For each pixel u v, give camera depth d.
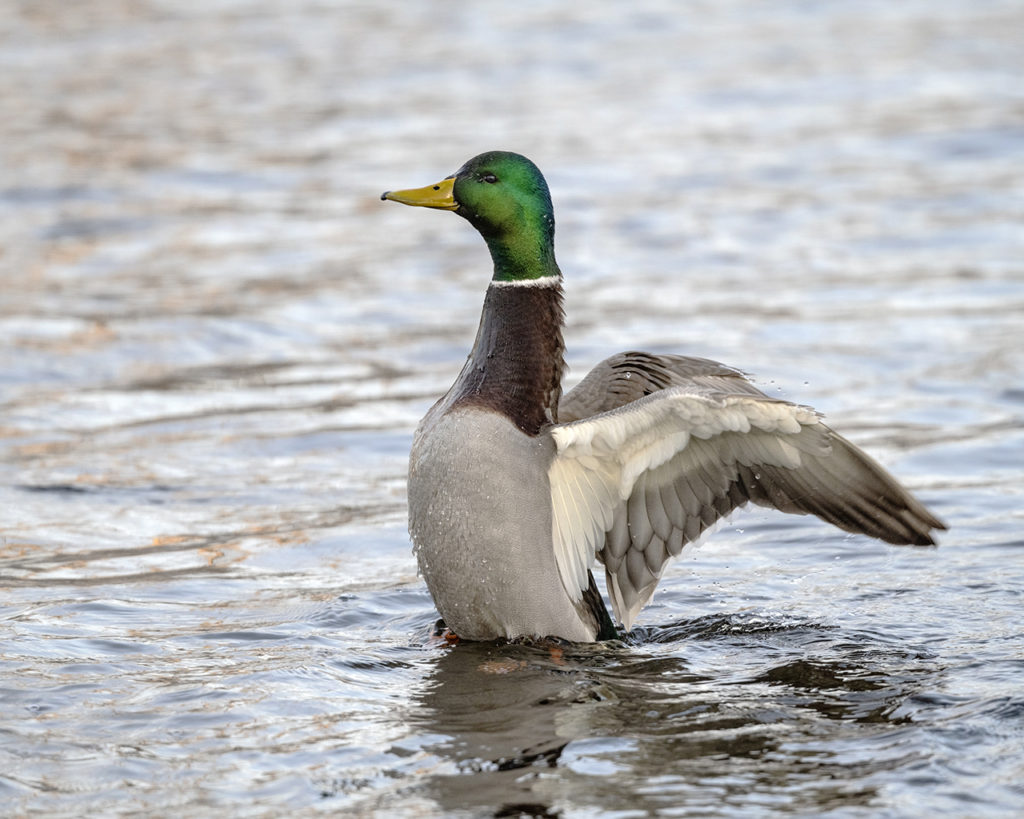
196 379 15.05
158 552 10.54
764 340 15.99
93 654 8.46
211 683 7.97
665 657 8.52
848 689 7.91
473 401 8.55
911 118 27.53
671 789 6.62
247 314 17.30
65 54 33.16
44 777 6.74
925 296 17.59
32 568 10.15
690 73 31.75
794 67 32.22
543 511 8.40
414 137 26.45
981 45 34.00
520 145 25.80
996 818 6.30
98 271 19.16
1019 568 9.96
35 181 23.61
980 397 13.99
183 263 19.58
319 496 11.81
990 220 21.03
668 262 19.47
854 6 39.50
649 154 25.36
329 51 33.94
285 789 6.62
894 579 9.88
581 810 6.40
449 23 37.16
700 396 7.88
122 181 23.83
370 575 10.12
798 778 6.71
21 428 13.43
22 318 16.92
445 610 8.63
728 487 8.52
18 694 7.77
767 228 21.00
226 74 31.59
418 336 16.58
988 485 11.71
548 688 7.96
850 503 8.30
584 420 8.37
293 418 13.82
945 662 8.34
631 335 16.25
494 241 8.95
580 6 39.44
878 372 14.85
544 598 8.47
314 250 20.34
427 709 7.63
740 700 7.78
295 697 7.77
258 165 24.80
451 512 8.30
